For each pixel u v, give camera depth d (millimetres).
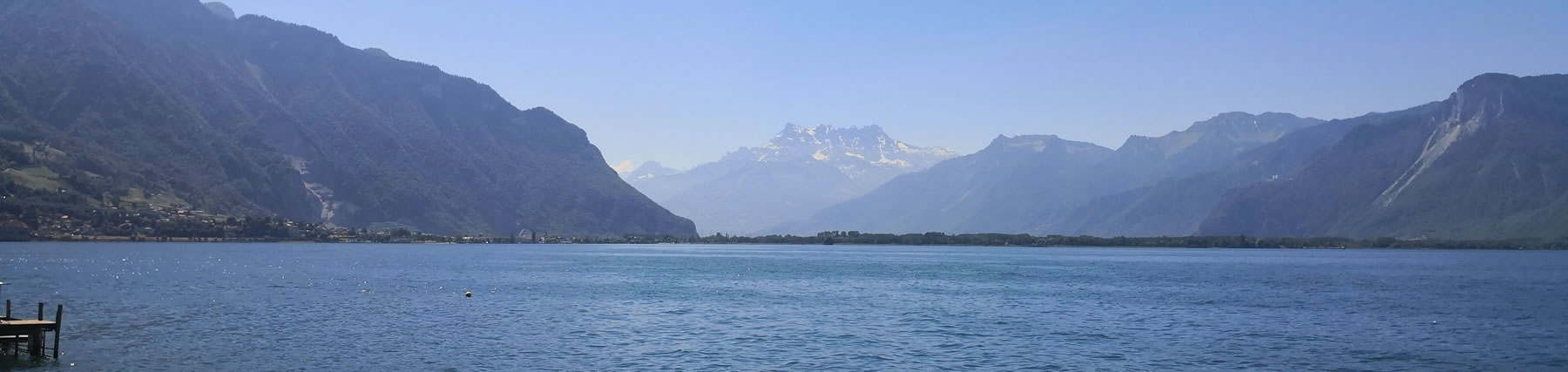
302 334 90625
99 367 72688
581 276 183625
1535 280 194250
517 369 75188
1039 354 84688
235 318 101062
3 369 70938
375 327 96312
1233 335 96688
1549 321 110188
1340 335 97312
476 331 94125
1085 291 151750
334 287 145000
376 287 146750
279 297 124875
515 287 151000
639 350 83938
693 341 89562
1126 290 154875
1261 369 78812
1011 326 102562
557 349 83875
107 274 163375
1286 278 197500
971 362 80312
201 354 79062
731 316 108875
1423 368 79938
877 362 80062
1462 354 86500
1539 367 80562
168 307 109938
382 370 73938
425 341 87688
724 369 76125
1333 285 173375
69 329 90000
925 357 82312
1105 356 83625
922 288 154500
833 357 81688
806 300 130625
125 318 98812
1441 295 147250
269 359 77500
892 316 110312
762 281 173625
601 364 77375
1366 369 78938
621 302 124312
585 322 101812
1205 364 80562
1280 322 107750
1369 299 139625
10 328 72750
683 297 133375
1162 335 96875
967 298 135750
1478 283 181250
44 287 132500
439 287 148750
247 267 198625
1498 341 94312
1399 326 105312
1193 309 121688
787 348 85750
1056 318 110125
